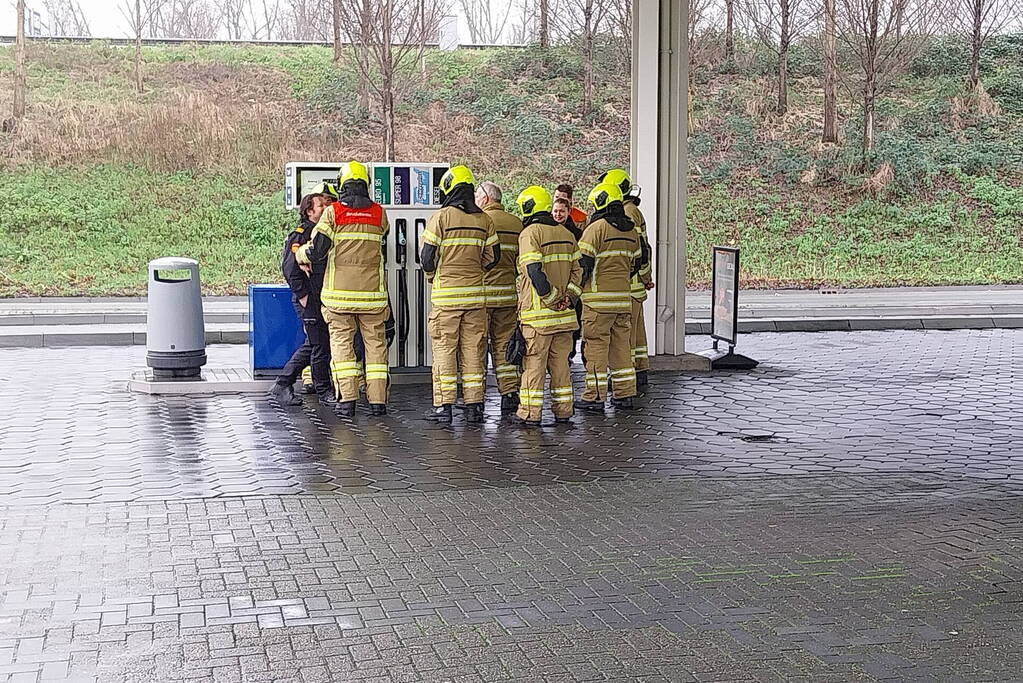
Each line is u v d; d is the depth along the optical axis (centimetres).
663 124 1490
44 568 655
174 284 1293
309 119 3347
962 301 2511
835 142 3575
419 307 1361
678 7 1477
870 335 1875
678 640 548
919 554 687
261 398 1247
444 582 634
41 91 3275
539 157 3412
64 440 1019
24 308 2281
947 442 1035
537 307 1088
